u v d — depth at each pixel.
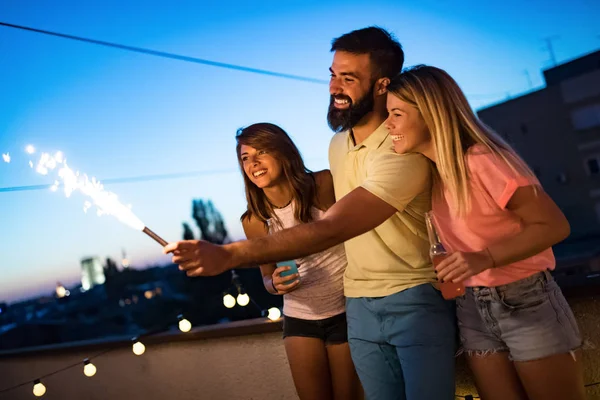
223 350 3.64
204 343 3.71
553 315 2.11
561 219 2.03
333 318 2.78
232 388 3.62
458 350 2.48
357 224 2.06
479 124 2.17
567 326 2.12
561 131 27.83
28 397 4.50
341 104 2.47
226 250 1.92
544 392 2.13
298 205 2.82
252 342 3.54
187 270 1.90
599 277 2.68
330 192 2.88
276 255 1.96
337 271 2.79
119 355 4.05
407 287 2.33
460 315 2.36
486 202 2.13
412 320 2.30
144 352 3.96
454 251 2.19
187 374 3.78
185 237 21.56
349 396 2.80
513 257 2.02
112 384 4.10
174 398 3.85
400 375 2.43
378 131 2.42
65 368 4.13
